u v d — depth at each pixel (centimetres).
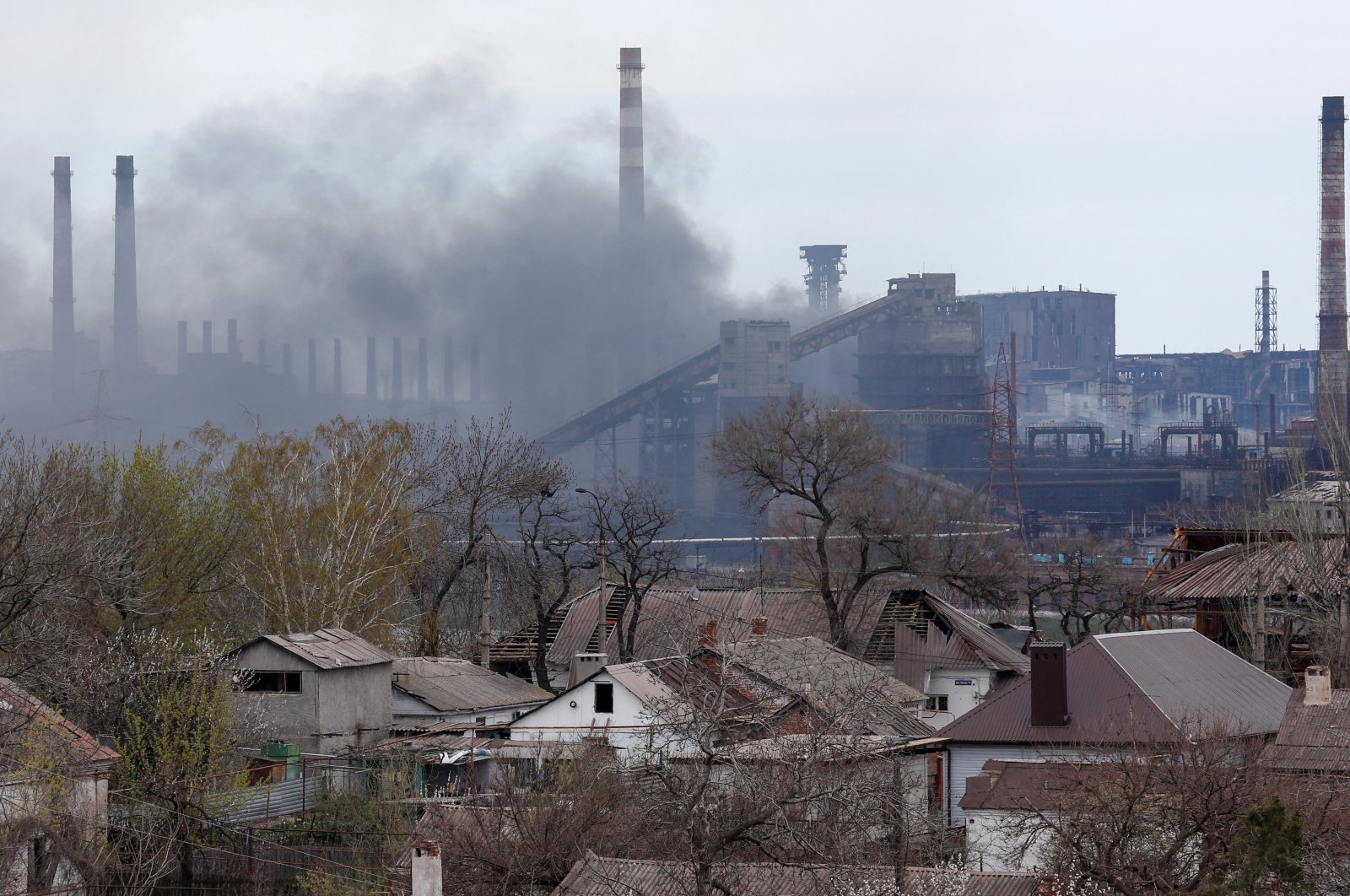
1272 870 9162
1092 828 10619
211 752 15538
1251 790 10650
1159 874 10075
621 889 10731
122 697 16150
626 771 13800
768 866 10681
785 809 10406
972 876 10862
